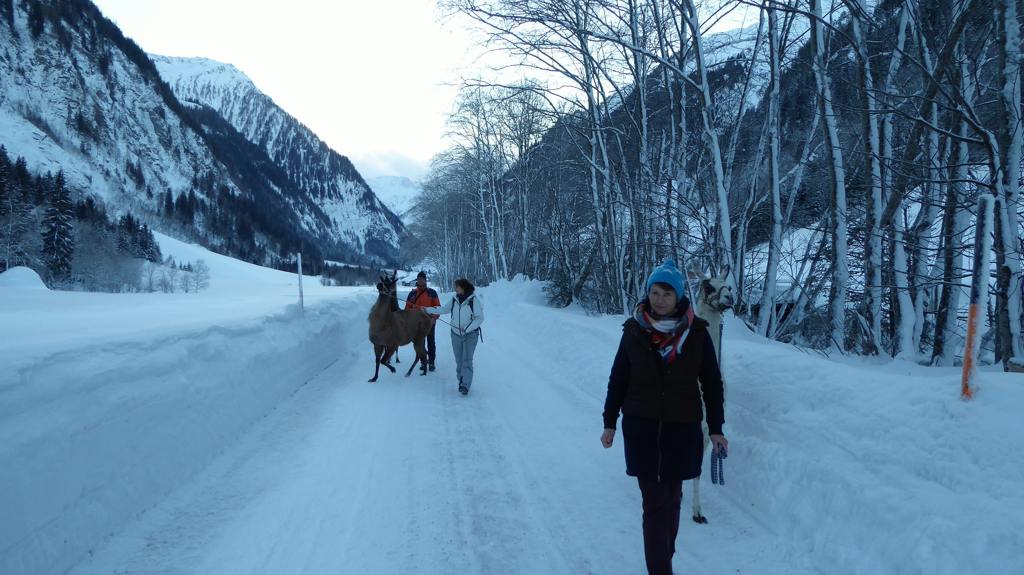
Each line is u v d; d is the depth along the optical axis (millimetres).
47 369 3643
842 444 3609
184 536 3695
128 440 3990
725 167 9391
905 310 6988
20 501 2998
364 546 3637
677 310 3199
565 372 9383
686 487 4523
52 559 3098
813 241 9102
